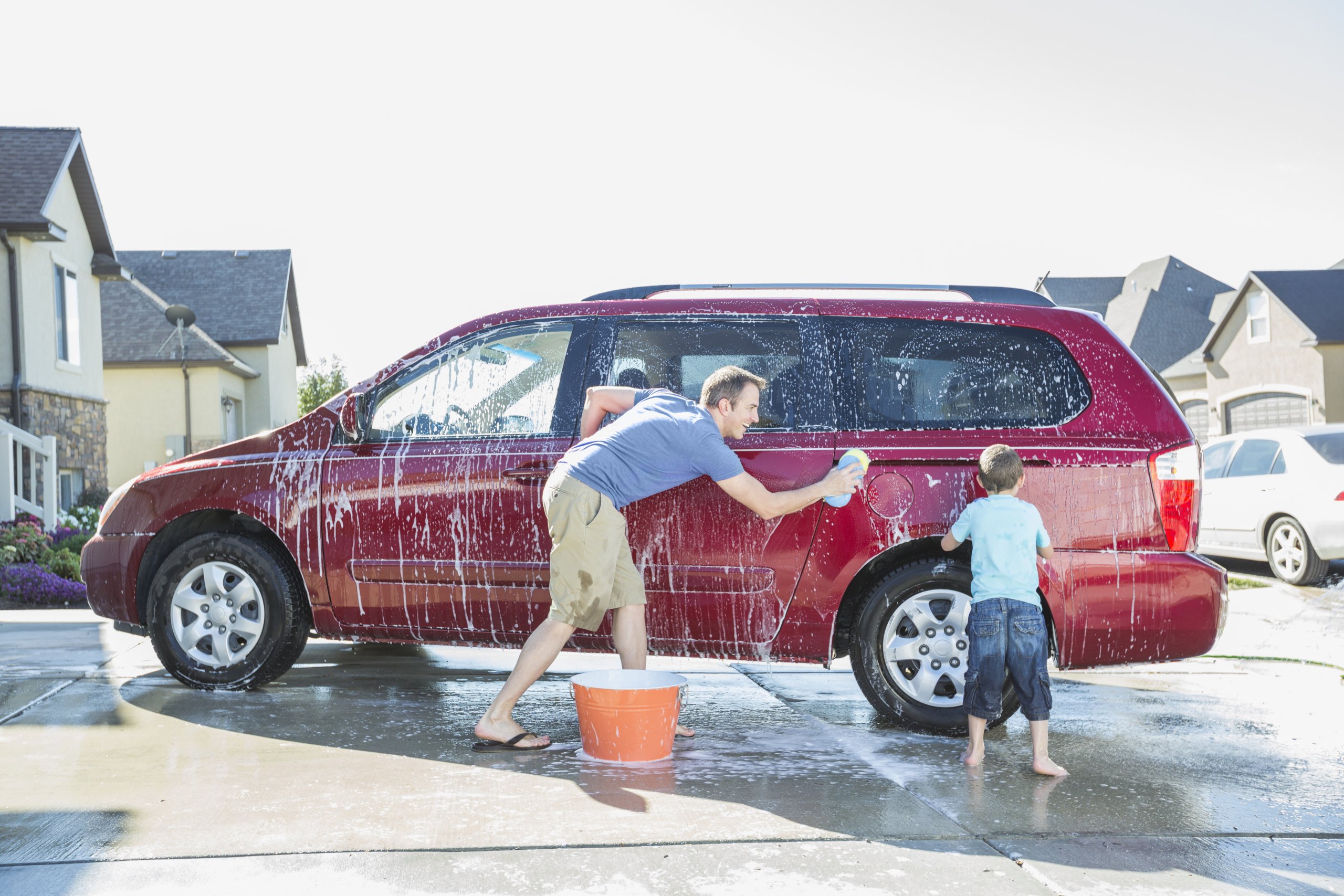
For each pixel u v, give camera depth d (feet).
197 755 12.67
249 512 15.55
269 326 96.37
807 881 8.97
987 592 12.53
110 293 86.99
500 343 15.28
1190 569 13.30
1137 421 13.67
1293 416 93.97
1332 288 94.32
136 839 9.77
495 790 11.42
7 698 15.74
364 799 11.03
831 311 14.55
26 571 31.24
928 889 8.84
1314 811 11.09
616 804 10.98
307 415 15.88
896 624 14.01
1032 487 13.43
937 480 13.61
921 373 14.15
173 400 82.53
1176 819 10.75
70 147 56.08
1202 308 121.19
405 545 14.94
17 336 51.01
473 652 20.83
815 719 15.29
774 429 14.07
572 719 15.06
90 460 59.82
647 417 12.86
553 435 14.69
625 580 13.41
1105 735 14.55
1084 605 13.32
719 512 13.93
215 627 15.99
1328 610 27.14
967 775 12.29
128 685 16.70
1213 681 18.92
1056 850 9.80
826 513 13.73
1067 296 134.00
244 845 9.66
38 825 10.17
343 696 16.21
